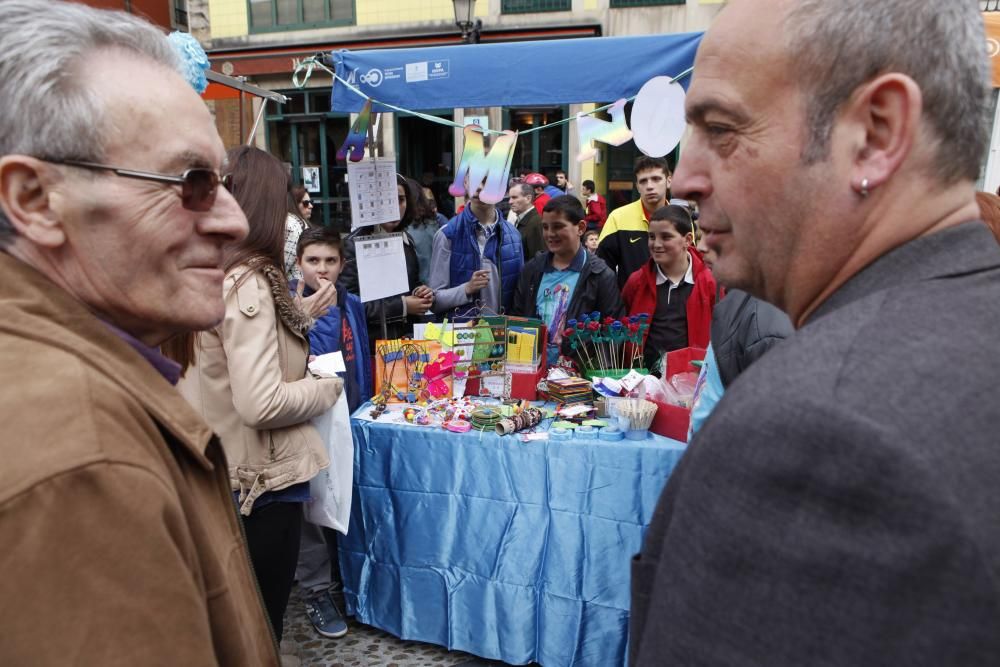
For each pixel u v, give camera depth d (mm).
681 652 414
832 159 472
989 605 317
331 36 9023
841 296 488
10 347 509
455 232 3145
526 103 2748
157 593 491
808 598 358
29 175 529
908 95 442
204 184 601
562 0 8250
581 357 2363
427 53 2799
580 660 1910
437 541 2010
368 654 2076
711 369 1627
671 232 2408
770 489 380
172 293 606
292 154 9438
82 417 486
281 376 1470
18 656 442
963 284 438
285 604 1592
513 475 1921
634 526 1834
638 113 2350
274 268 1461
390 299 2932
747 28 491
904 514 333
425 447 1994
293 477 1494
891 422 354
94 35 548
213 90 3590
